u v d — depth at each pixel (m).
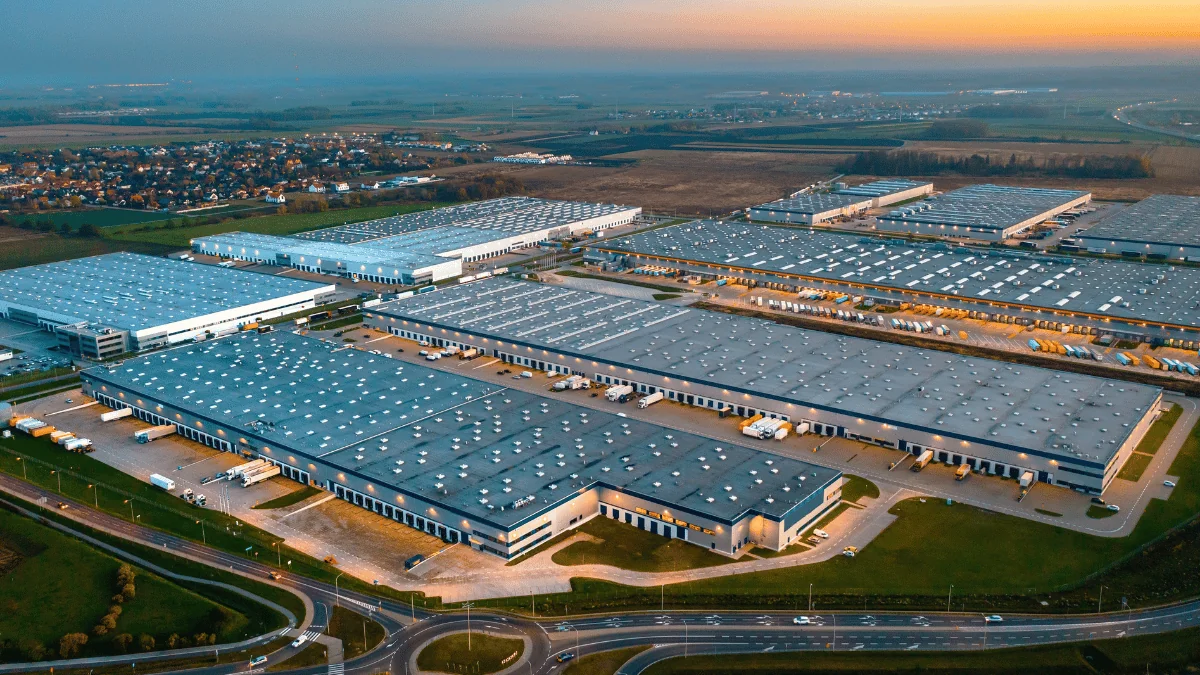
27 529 139.88
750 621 116.06
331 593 122.50
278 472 159.62
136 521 143.12
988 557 129.75
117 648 111.75
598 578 126.06
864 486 151.75
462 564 129.88
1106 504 144.00
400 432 163.62
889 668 106.25
